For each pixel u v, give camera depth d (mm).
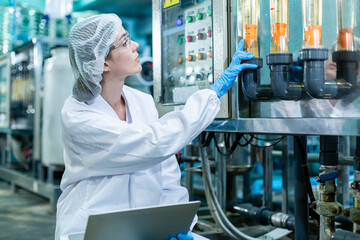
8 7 4332
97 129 1220
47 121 4188
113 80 1358
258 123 1344
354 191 1282
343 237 1241
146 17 5324
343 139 2605
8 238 3246
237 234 2146
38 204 4512
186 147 3012
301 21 1305
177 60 1776
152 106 1508
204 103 1249
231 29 1463
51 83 4156
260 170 3723
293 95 1266
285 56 1232
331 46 1202
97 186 1313
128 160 1229
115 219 1005
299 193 1666
